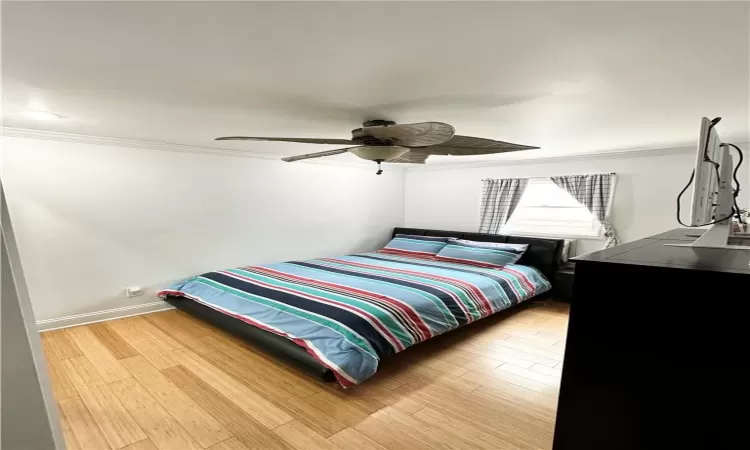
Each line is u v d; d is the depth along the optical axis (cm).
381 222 607
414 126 192
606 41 138
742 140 348
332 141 233
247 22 124
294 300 306
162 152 391
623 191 438
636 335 109
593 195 450
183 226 409
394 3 111
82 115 261
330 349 245
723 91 198
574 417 120
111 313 372
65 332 339
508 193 516
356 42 140
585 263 116
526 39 137
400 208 637
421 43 141
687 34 132
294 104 227
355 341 250
